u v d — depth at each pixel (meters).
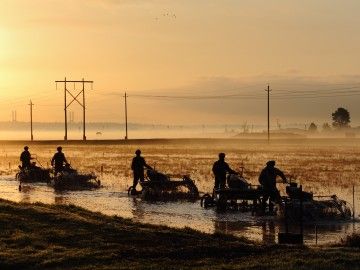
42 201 40.81
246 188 36.28
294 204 32.25
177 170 66.31
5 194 45.69
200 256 21.61
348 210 33.78
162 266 19.94
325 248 22.95
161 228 26.11
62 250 21.86
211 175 59.72
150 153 108.50
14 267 19.88
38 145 150.38
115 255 21.19
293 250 22.30
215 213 35.31
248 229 29.53
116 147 138.00
